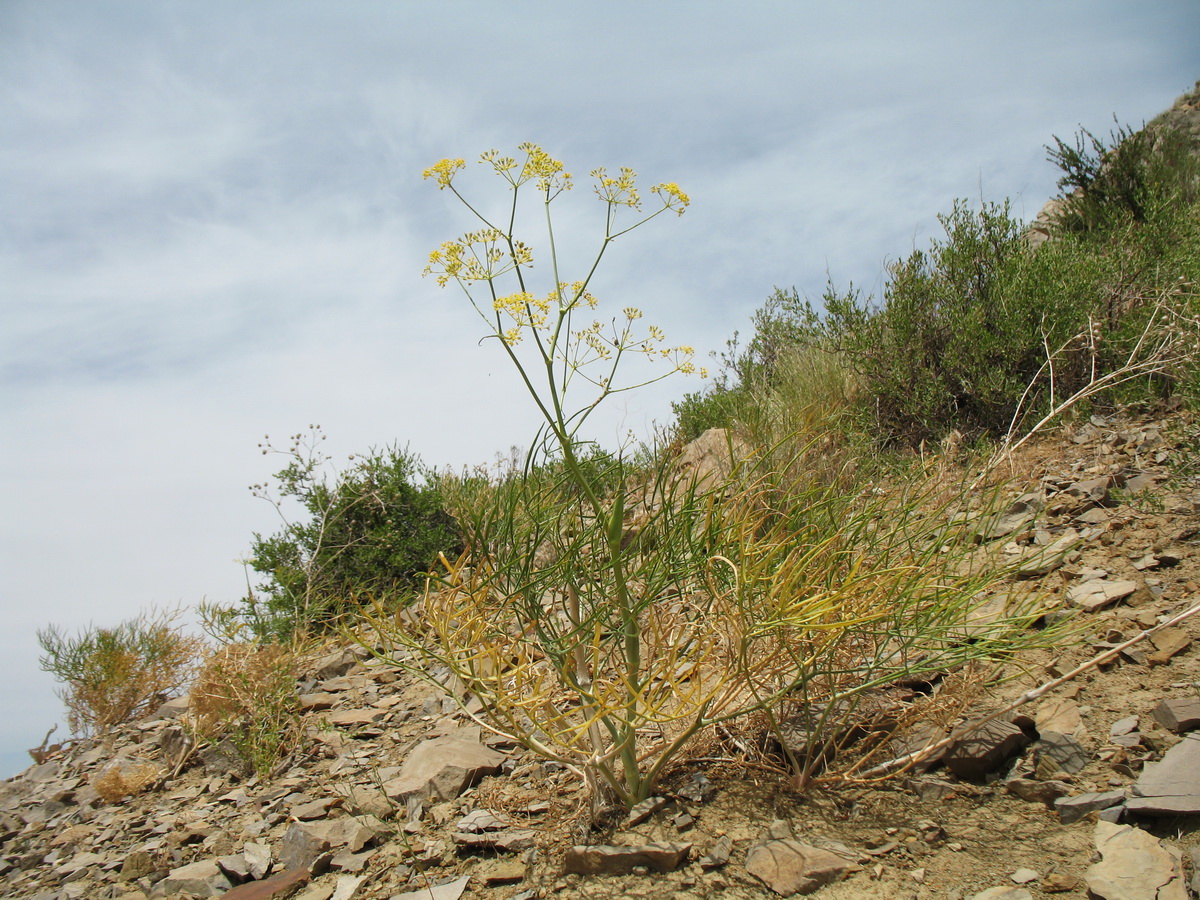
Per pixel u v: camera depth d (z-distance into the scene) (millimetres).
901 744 2529
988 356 5855
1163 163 9078
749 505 2654
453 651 2393
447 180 2336
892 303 6316
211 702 3920
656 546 2568
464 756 3121
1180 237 6332
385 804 2973
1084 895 1795
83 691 5020
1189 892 1713
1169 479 3994
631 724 2410
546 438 2568
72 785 4008
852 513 3041
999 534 3750
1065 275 5938
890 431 6152
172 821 3303
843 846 2133
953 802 2279
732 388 8469
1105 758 2266
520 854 2475
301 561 6875
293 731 3889
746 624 2217
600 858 2256
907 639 2527
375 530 6961
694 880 2135
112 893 2805
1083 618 2982
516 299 2209
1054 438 5121
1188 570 3135
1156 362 4184
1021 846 2023
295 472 7207
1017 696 2674
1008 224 6500
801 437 4539
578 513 2656
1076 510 3951
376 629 2658
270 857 2785
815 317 7398
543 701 2359
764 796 2475
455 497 3279
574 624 2508
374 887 2457
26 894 2920
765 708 2402
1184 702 2352
